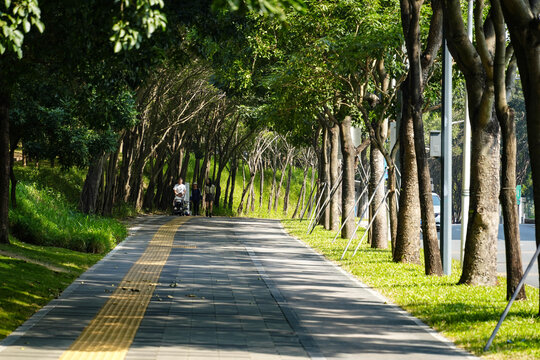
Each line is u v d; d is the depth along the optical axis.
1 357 7.63
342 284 15.35
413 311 11.75
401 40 21.45
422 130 17.72
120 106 28.88
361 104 23.73
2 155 18.70
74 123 28.83
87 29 11.30
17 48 7.33
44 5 10.23
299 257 21.58
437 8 18.38
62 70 13.12
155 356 7.90
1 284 11.99
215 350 8.34
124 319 10.19
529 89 11.32
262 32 26.03
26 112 25.94
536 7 11.84
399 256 20.25
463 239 20.03
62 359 7.61
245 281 15.20
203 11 13.19
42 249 18.83
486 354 8.56
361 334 9.76
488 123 15.55
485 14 23.31
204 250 22.47
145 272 16.08
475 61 15.15
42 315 10.32
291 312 11.36
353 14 23.00
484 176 15.62
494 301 13.05
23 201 23.06
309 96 24.33
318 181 44.75
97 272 15.84
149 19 7.34
